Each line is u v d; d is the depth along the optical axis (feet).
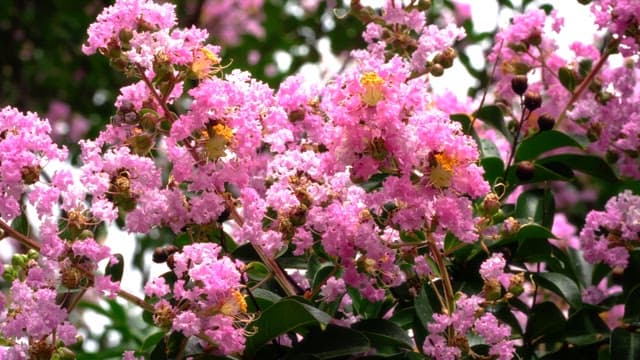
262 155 2.72
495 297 2.66
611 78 3.13
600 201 3.55
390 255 2.69
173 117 2.65
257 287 2.77
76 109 5.52
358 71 2.58
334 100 2.60
